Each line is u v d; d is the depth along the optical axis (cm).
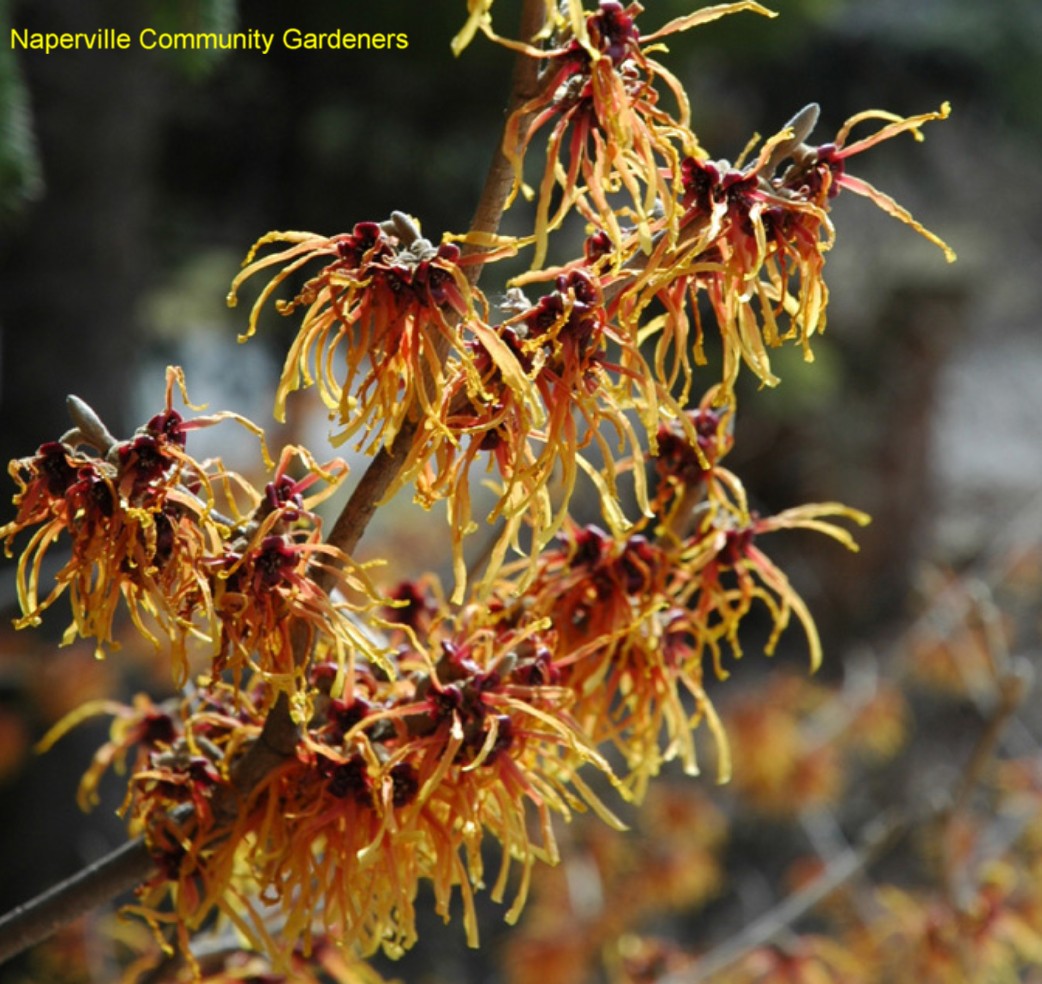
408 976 173
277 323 195
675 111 171
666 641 56
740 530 56
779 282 52
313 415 129
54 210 152
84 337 155
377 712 53
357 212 203
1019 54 245
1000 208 385
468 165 200
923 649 153
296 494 53
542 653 54
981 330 378
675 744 56
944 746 215
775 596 258
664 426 56
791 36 178
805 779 143
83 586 52
